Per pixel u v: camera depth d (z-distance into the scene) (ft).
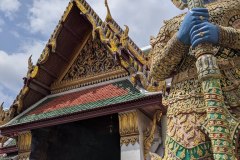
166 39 14.74
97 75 37.47
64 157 39.40
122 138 30.48
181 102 12.99
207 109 11.12
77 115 32.71
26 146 36.76
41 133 38.06
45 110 36.42
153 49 15.29
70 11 38.24
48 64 39.24
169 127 13.23
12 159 48.06
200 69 11.48
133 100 29.84
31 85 38.60
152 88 28.91
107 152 39.88
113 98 31.99
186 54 13.52
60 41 39.19
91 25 38.11
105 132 39.81
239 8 13.61
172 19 15.12
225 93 12.55
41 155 37.52
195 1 12.84
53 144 39.11
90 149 40.42
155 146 31.86
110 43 33.35
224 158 10.28
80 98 35.58
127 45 32.14
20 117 37.96
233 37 12.16
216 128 10.77
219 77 11.34
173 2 15.99
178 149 12.38
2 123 38.11
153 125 31.12
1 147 51.60
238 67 12.97
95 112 31.83
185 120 12.59
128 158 29.50
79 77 38.86
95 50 38.99
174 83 13.88
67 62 40.34
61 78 40.19
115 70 36.40
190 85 13.11
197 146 11.98
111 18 35.83
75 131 40.50
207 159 11.80
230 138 10.88
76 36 39.86
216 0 14.83
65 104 35.83
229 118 11.84
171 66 13.84
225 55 13.15
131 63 31.83
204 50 11.68
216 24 12.49
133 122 30.37
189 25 12.28
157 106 29.96
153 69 14.48
